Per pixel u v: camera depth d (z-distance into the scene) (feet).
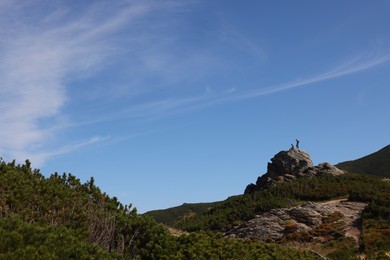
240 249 43.86
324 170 199.11
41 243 30.19
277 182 194.59
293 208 128.88
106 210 46.14
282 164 204.44
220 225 141.49
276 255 44.50
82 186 50.11
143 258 41.42
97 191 49.65
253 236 119.03
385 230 100.83
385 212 116.06
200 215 182.09
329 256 91.40
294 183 180.24
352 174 195.31
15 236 28.68
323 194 161.48
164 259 40.45
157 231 44.32
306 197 163.94
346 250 94.12
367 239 97.14
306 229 116.98
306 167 203.10
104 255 33.09
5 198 37.86
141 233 43.80
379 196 137.90
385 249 89.25
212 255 41.14
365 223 111.75
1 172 44.24
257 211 145.18
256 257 43.29
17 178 42.86
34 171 49.19
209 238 45.91
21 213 37.01
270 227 120.88
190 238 44.78
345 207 133.59
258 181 210.18
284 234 116.88
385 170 307.17
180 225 161.07
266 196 171.12
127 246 41.68
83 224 39.81
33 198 40.14
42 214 38.78
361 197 142.61
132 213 48.57
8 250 27.53
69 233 34.24
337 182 177.17
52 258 28.17
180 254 40.52
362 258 85.61
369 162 343.87
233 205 174.81
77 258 30.22
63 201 41.78
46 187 43.65
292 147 213.46
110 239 41.16
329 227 114.32
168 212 289.53
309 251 55.21
